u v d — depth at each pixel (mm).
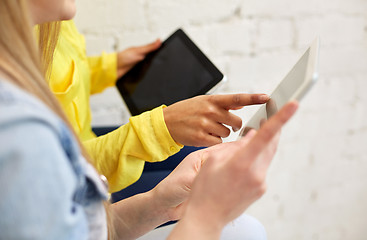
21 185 284
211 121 573
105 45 1061
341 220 1547
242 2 1134
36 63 369
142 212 561
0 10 332
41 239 297
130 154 636
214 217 353
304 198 1457
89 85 871
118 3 1029
